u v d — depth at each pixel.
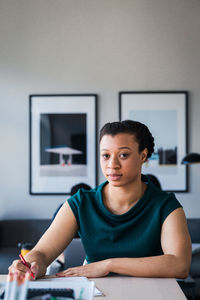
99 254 1.31
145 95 4.08
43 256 1.29
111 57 4.11
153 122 4.09
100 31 4.11
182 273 1.21
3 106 4.14
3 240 3.96
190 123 4.10
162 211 1.30
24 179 4.13
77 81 4.12
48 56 4.14
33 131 4.13
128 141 1.25
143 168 4.10
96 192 1.38
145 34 4.10
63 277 1.22
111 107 4.11
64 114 4.12
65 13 4.14
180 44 4.09
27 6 4.14
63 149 4.12
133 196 1.31
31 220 4.00
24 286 0.71
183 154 4.08
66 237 1.35
